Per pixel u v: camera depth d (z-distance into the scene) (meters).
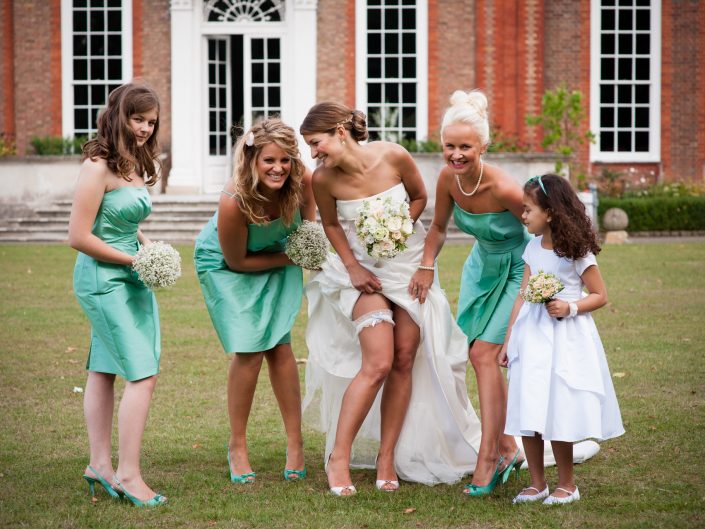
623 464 4.80
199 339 8.30
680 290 10.84
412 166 4.79
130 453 4.33
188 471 4.84
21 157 18.44
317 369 4.98
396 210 4.57
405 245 4.66
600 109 21.67
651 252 15.11
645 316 9.15
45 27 20.91
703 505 4.16
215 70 20.97
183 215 18.05
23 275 12.38
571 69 21.30
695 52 21.64
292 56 20.62
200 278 4.80
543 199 4.32
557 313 4.25
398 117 20.81
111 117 4.43
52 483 4.59
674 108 21.67
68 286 11.43
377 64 20.78
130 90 4.43
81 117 21.06
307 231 4.68
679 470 4.68
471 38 20.66
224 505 4.29
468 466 4.94
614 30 21.53
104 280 4.38
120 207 4.42
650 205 19.19
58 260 14.04
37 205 18.53
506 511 4.18
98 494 4.45
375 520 4.07
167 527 3.99
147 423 5.71
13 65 21.03
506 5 20.45
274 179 4.48
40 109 21.05
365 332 4.64
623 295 10.49
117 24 20.88
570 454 4.27
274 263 4.76
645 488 4.42
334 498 4.42
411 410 4.83
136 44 20.77
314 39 20.58
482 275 4.92
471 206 4.77
